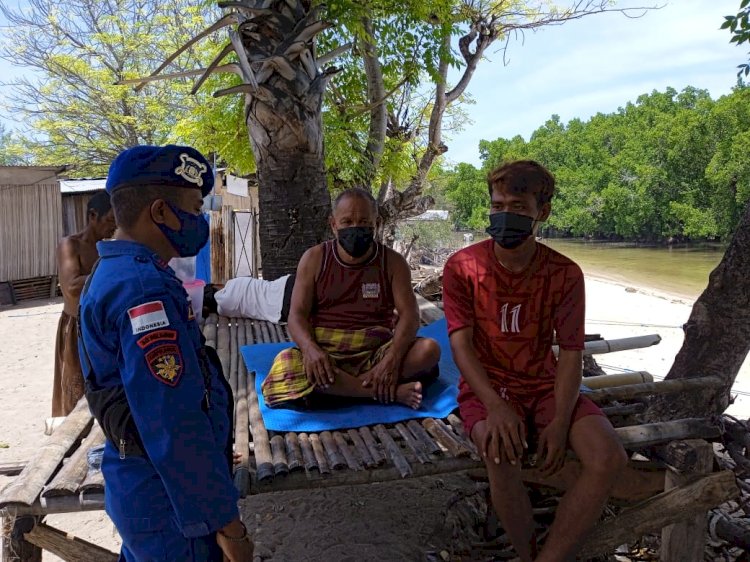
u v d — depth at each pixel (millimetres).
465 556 3148
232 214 12930
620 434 2424
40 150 22625
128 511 1535
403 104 9898
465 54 9641
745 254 3695
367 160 7797
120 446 1521
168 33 20312
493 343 2391
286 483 2184
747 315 3742
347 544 3283
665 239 43438
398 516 3570
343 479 2207
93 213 3600
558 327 2320
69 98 21812
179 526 1437
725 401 3902
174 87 19047
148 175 1572
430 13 7992
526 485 2920
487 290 2355
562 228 49875
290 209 5117
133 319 1424
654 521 2434
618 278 24500
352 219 2781
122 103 21438
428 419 2611
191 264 4395
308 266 2967
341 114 7902
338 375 2707
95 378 1548
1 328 10680
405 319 2859
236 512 1503
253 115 4992
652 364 9070
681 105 50625
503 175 2227
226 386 1822
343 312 2959
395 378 2748
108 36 19984
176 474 1397
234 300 4453
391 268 2955
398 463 2227
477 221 50406
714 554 3281
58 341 3650
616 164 45750
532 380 2387
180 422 1404
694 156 39250
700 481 2416
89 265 3602
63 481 2027
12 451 5160
